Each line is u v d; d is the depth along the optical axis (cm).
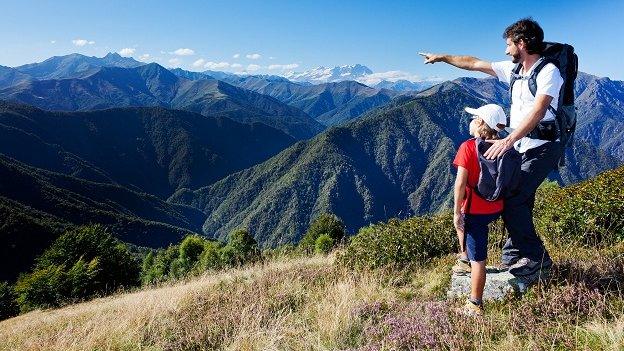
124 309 896
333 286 672
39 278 3031
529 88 398
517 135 378
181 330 611
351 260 869
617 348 312
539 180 421
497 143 384
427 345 388
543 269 446
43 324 1216
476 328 392
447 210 1034
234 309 629
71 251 3750
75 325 860
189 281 1495
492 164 387
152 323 658
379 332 448
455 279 526
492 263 598
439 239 830
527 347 348
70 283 3055
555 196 816
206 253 3775
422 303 494
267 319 578
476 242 418
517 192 416
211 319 613
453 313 436
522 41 396
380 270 752
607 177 820
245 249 3547
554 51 395
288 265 1048
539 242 442
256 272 1030
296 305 634
